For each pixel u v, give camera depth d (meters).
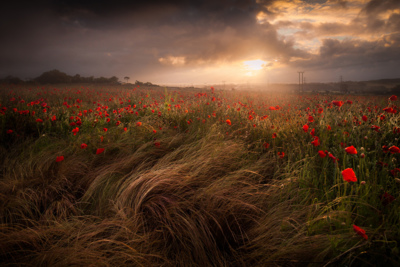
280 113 6.00
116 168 2.89
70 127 4.24
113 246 1.72
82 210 2.15
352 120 3.44
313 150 2.84
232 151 3.10
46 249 1.68
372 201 1.75
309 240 1.57
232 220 1.99
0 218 1.91
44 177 2.58
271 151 3.20
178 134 4.22
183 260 1.67
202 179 2.57
